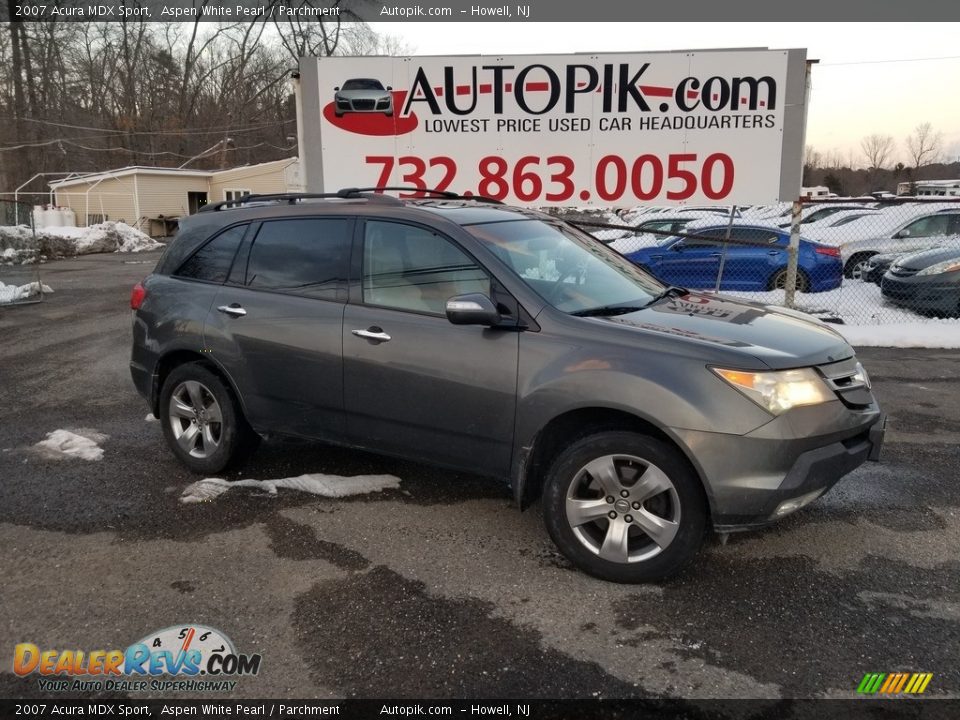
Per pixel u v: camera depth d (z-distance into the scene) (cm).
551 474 354
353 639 303
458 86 958
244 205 481
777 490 320
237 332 444
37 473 483
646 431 343
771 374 324
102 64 4662
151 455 518
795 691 270
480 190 983
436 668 285
